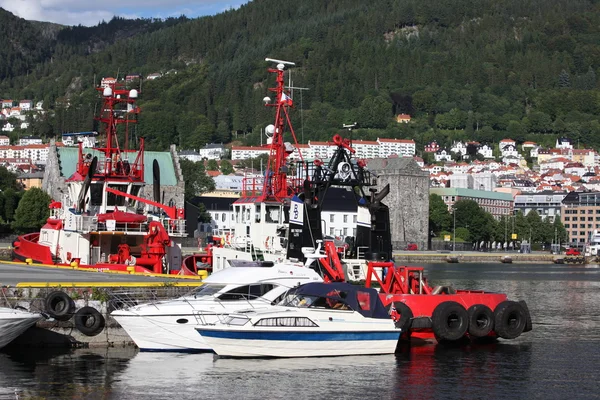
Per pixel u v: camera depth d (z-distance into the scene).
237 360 72.94
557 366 76.50
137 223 99.38
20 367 69.81
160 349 75.12
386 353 77.31
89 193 103.75
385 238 93.56
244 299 76.69
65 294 75.75
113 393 63.31
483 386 68.50
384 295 81.81
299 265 81.94
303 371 70.56
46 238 109.06
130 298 78.62
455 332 81.38
